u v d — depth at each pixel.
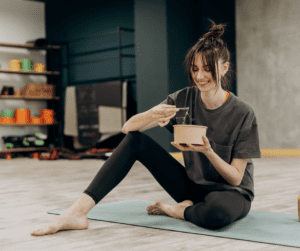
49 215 1.92
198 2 6.31
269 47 6.24
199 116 1.56
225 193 1.48
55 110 7.31
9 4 6.98
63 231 1.54
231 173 1.45
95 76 7.39
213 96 1.49
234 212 1.46
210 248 1.28
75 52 7.72
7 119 6.51
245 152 1.48
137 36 6.27
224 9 6.53
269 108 6.25
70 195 2.58
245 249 1.26
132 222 1.66
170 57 5.95
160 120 1.47
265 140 6.30
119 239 1.41
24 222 1.76
